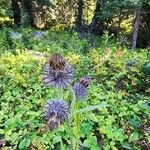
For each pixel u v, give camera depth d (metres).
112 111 0.45
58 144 0.39
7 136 0.40
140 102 0.47
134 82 0.58
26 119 0.44
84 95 0.27
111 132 0.39
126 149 0.40
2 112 0.45
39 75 0.56
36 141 0.39
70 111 0.23
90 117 0.41
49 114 0.21
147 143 0.41
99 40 1.38
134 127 0.43
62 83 0.23
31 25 1.82
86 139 0.38
